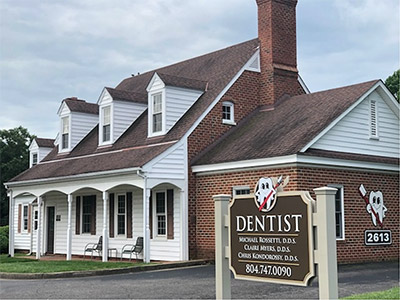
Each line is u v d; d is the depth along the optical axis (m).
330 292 7.97
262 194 9.10
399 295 11.06
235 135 23.08
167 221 22.48
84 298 12.89
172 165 21.61
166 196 22.64
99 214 26.19
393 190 21.61
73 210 27.94
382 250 20.88
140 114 26.88
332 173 19.56
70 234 23.94
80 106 29.67
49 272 18.06
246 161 20.06
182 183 21.83
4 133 56.19
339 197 19.81
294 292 12.87
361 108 21.14
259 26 25.56
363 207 20.44
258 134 21.88
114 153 24.70
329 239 8.06
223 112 23.83
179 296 12.72
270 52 24.88
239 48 26.81
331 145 19.81
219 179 21.36
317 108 21.62
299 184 18.55
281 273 8.71
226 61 26.31
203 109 23.02
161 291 13.61
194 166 22.09
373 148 21.31
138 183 20.97
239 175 20.61
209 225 21.59
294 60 25.61
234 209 9.62
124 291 13.82
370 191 20.73
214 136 23.11
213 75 25.69
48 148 34.69
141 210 23.70
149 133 23.72
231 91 23.98
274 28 25.09
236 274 9.48
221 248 9.80
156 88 23.70
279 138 20.34
